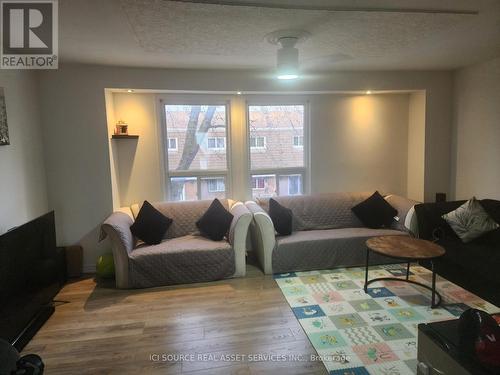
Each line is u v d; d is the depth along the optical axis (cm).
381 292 324
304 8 213
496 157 387
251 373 217
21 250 241
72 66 364
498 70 376
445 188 457
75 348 249
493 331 152
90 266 392
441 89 441
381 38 283
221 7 209
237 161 447
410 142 477
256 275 374
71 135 373
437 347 166
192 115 432
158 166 428
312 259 379
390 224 420
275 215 401
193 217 410
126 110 414
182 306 308
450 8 222
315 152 460
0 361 161
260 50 309
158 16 223
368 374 214
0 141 283
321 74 415
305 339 252
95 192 384
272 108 448
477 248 328
